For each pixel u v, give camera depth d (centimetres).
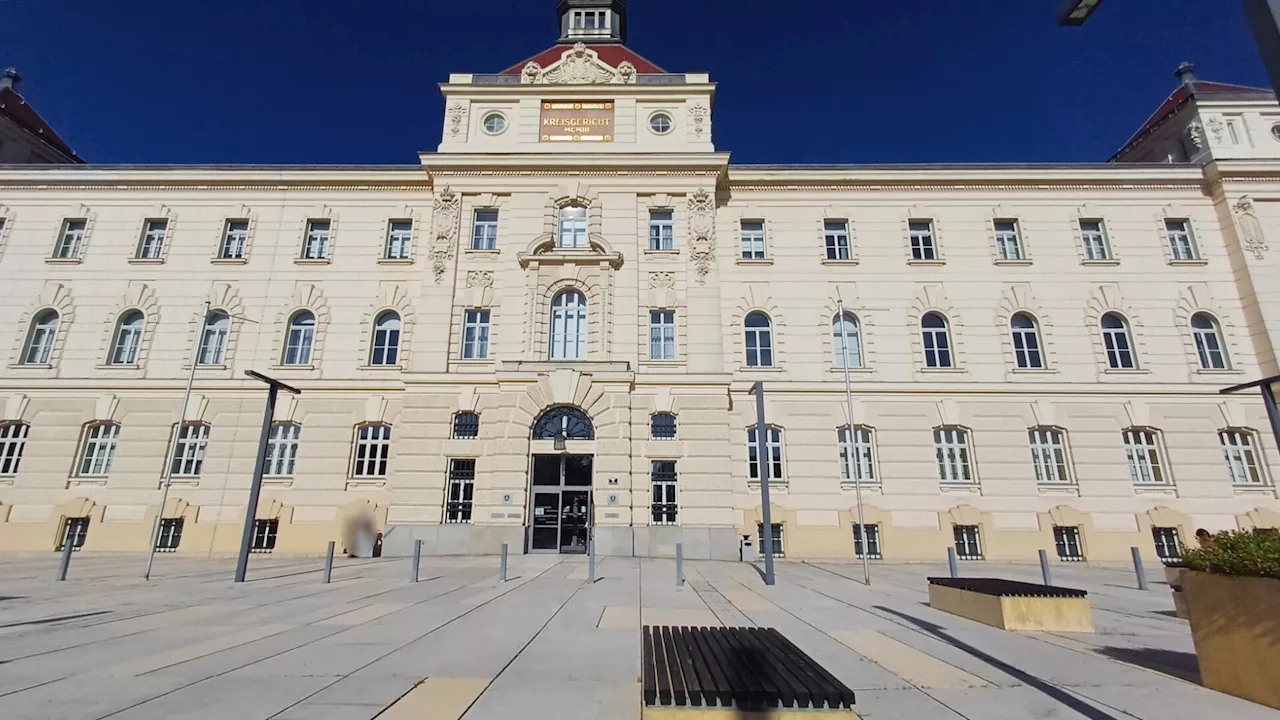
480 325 2420
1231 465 2314
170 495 2298
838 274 2542
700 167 2538
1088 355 2422
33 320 2494
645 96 2661
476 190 2539
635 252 2458
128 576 1617
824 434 2348
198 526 2266
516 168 2545
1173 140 2831
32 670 684
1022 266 2528
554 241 2459
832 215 2617
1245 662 611
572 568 1792
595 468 2195
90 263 2552
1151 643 860
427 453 2242
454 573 1672
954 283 2519
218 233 2603
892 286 2522
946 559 2220
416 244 2586
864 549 1612
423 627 933
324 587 1398
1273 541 620
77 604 1152
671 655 572
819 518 2266
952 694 621
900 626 976
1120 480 2283
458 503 2214
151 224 2650
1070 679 676
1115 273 2508
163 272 2544
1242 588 620
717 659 557
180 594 1287
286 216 2627
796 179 2620
